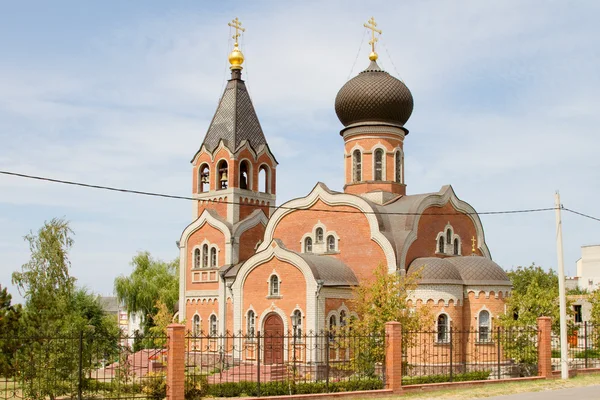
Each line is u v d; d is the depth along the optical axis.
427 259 47.09
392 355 32.94
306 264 46.09
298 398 30.39
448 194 52.09
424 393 32.81
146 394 32.50
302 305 46.12
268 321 48.09
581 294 74.44
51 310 34.94
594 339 49.94
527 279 85.38
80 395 28.08
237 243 59.97
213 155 62.84
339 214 50.44
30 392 32.53
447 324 45.41
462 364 43.72
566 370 38.53
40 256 36.19
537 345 39.94
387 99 53.72
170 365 28.16
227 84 65.44
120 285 80.19
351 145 54.75
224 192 61.69
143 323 81.88
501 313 45.31
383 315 38.69
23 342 33.34
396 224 49.47
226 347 50.28
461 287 46.47
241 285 49.94
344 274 47.78
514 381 37.09
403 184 54.66
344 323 47.03
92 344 34.06
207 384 33.78
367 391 31.80
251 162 63.12
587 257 95.50
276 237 53.78
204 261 61.53
